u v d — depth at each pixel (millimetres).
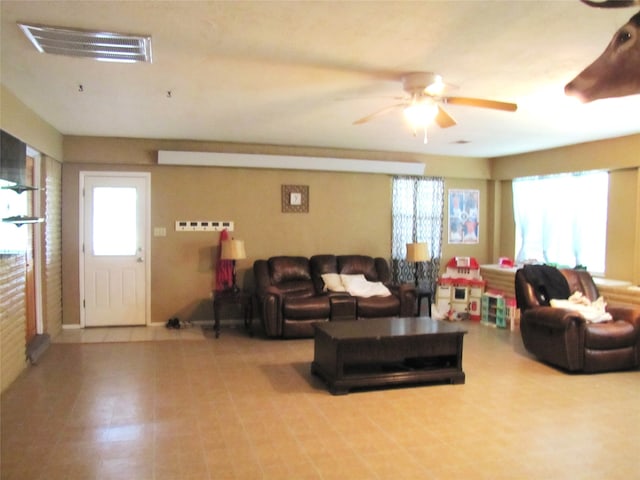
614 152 5645
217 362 4762
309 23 2574
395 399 3807
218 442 3025
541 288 5055
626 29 1724
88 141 5914
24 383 4086
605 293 5469
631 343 4539
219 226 6461
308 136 5848
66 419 3357
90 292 6121
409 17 2492
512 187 7441
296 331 5645
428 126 5109
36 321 5184
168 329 6121
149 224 6230
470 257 7449
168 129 5477
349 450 2934
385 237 7156
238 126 5270
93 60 3150
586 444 3043
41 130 4848
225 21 2547
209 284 6453
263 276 6141
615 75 1779
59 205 5863
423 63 3193
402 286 6152
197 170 6363
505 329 6312
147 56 3016
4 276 3850
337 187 6914
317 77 3494
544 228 6820
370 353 4020
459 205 7578
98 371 4426
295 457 2840
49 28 2627
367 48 2932
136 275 6238
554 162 6457
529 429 3260
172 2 2332
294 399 3787
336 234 6938
